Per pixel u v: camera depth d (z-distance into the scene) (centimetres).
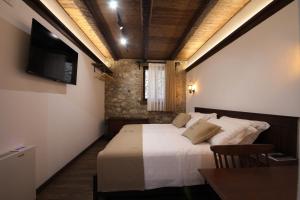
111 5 254
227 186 103
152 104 559
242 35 266
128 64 572
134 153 191
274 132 199
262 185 104
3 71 165
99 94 512
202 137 227
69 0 265
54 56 244
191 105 525
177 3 261
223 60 326
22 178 170
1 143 163
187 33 354
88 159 346
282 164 161
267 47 214
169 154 191
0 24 162
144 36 360
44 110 232
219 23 325
